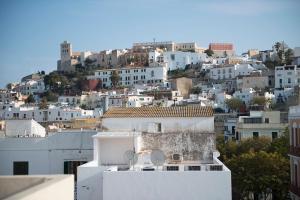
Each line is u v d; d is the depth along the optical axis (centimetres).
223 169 3138
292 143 4562
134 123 3816
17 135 4672
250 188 5441
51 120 14812
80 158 3950
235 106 15388
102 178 3188
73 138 3969
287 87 18112
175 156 3709
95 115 15638
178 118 3778
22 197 1365
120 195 2980
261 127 8312
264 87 19500
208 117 3753
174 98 17700
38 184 1703
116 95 18550
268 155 5506
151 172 2980
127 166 3475
